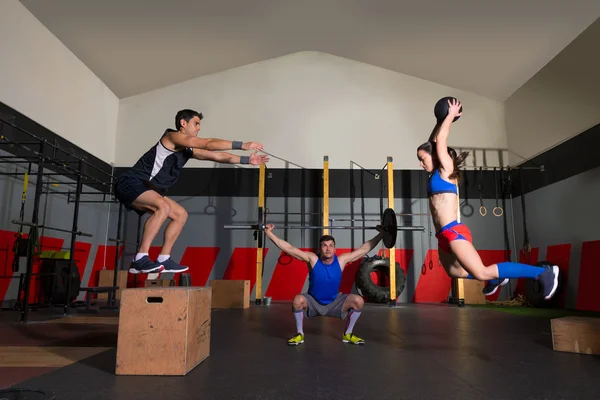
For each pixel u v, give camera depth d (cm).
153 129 751
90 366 212
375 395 164
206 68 736
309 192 727
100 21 559
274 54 750
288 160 738
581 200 558
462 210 720
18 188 510
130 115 755
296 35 691
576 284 556
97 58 642
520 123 702
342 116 752
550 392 169
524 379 190
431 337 315
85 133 654
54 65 579
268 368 210
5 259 490
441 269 701
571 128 578
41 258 534
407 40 645
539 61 633
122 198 214
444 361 228
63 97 598
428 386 177
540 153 646
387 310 543
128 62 664
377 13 590
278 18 620
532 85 670
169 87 761
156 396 161
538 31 568
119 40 606
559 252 598
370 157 739
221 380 186
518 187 706
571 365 218
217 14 583
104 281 674
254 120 751
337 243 715
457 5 538
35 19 539
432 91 758
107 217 725
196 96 757
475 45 620
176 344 195
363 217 719
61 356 240
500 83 706
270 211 718
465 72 700
